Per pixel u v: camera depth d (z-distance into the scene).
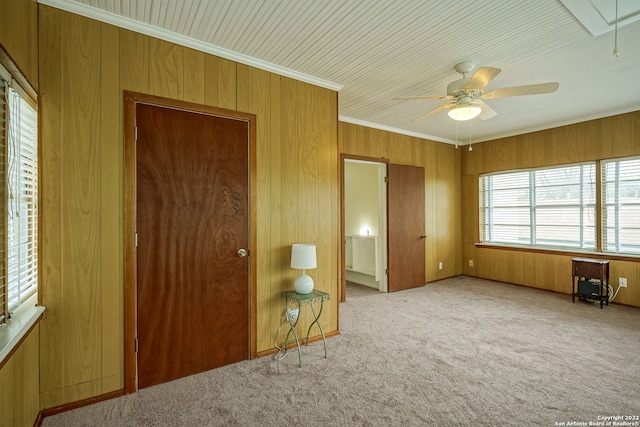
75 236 1.98
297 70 2.90
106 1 1.94
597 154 4.24
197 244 2.42
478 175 5.69
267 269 2.76
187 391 2.16
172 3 1.95
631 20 2.10
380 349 2.82
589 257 4.32
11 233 1.66
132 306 2.15
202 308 2.44
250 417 1.89
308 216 3.02
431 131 5.13
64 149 1.95
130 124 2.14
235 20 2.13
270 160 2.79
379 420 1.85
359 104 3.84
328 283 3.15
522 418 1.86
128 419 1.87
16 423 1.51
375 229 5.55
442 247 5.64
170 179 2.31
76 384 1.99
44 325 1.90
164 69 2.28
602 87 3.27
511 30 2.24
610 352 2.71
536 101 3.67
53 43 1.92
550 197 4.79
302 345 2.93
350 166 6.04
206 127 2.46
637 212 3.96
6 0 1.44
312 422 1.84
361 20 2.14
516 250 5.16
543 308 3.98
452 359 2.61
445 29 2.25
